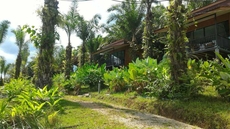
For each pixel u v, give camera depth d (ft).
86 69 58.90
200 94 25.77
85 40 101.19
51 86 35.63
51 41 35.35
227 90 22.22
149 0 60.23
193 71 26.63
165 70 30.58
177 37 28.07
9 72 121.60
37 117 15.37
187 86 25.66
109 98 39.01
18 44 102.27
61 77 66.28
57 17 36.83
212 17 50.31
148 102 28.55
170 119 21.29
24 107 15.14
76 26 95.04
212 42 45.52
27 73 119.96
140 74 34.94
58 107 21.03
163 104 25.76
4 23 95.45
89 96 46.62
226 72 23.03
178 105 23.89
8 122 14.40
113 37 100.68
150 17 58.85
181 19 28.30
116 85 43.42
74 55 126.72
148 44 55.62
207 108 20.89
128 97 34.68
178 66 27.40
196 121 20.29
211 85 25.75
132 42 73.31
